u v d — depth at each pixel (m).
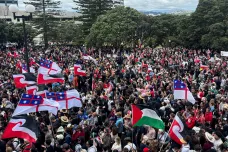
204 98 14.65
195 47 54.62
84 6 66.75
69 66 30.17
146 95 15.31
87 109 13.71
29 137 9.03
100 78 22.72
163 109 13.36
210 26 50.41
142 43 61.97
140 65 28.31
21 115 9.48
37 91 14.88
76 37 70.75
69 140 10.13
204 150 9.21
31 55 41.97
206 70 25.48
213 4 53.72
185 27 56.72
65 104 12.74
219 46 47.53
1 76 23.92
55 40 73.50
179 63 32.16
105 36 55.09
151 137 10.14
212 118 12.41
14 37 68.31
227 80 21.05
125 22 55.66
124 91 17.23
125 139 9.67
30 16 17.17
